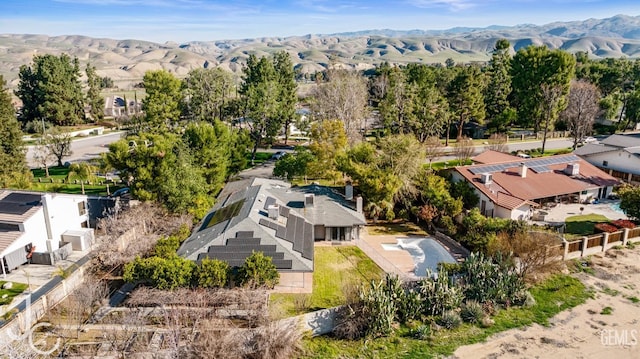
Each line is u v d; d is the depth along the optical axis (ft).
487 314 92.22
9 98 192.54
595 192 159.94
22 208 117.70
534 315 92.12
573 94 258.98
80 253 121.29
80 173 184.03
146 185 137.18
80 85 349.82
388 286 91.76
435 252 122.72
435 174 158.40
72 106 336.08
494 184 148.56
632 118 277.23
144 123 246.68
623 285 102.06
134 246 107.76
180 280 92.38
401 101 238.48
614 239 120.06
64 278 103.91
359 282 104.32
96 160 213.87
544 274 105.81
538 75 274.77
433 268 112.47
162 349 75.36
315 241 129.80
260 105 232.73
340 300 95.86
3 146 185.26
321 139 177.58
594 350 80.53
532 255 102.58
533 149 236.84
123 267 100.99
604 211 147.64
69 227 127.24
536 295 99.30
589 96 247.91
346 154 157.58
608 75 340.59
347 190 142.20
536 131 279.90
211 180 157.69
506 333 86.38
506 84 294.66
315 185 150.41
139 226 119.96
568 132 277.85
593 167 169.17
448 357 79.61
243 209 116.98
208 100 265.13
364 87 284.82
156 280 92.79
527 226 119.55
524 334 85.87
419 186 149.28
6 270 107.76
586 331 86.17
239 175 200.64
